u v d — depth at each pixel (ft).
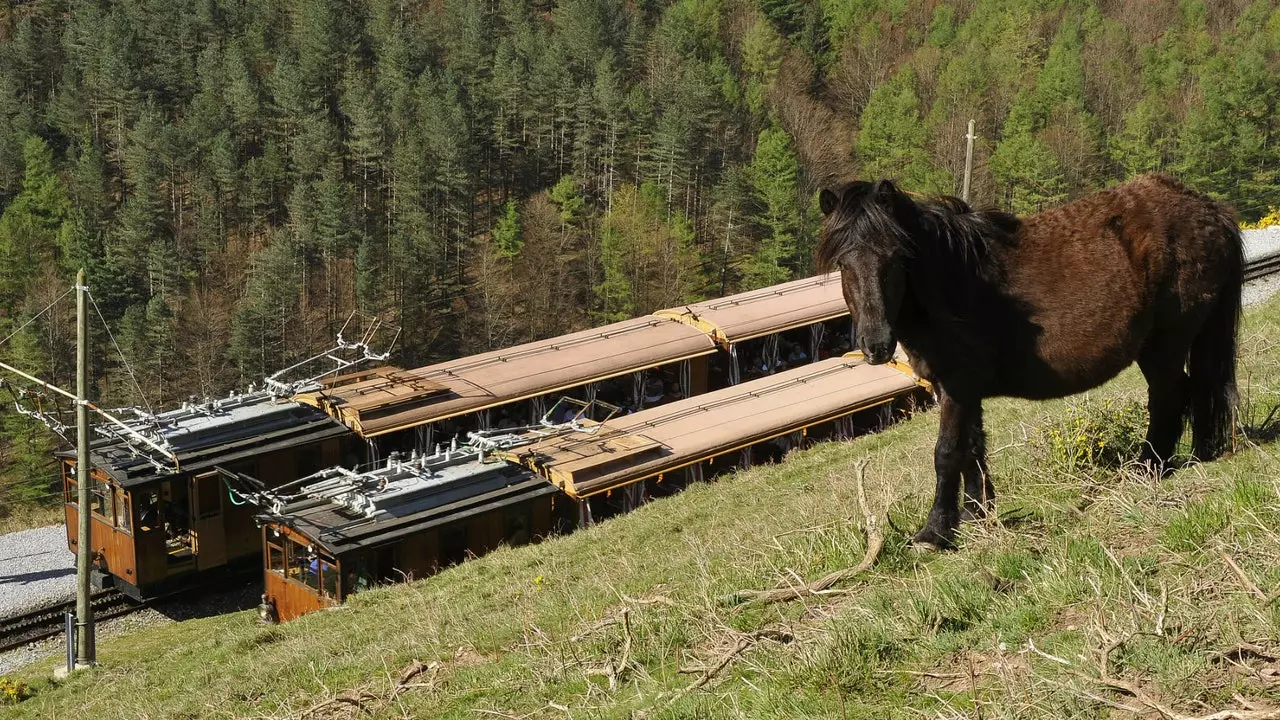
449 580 55.88
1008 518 26.71
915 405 89.30
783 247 247.91
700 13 355.97
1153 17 353.51
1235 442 27.37
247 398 82.84
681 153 272.10
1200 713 16.37
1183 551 21.72
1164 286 24.93
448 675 31.04
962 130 270.05
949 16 359.25
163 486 75.05
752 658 23.18
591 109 293.64
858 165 294.46
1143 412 32.45
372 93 283.79
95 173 255.29
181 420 78.48
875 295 22.47
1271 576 19.40
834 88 350.23
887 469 44.80
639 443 75.05
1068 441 30.76
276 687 36.91
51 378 201.57
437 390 81.61
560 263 248.73
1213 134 257.14
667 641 26.11
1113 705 16.69
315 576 65.92
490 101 297.12
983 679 19.24
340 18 328.70
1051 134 263.08
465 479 70.23
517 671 28.30
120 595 79.71
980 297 24.38
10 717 54.70
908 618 21.90
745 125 295.07
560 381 86.22
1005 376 25.21
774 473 63.72
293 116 281.13
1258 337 54.85
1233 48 322.14
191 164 264.31
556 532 73.41
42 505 164.55
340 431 79.87
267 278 219.41
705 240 272.10
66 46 313.53
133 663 61.36
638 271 244.01
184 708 38.50
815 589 25.41
